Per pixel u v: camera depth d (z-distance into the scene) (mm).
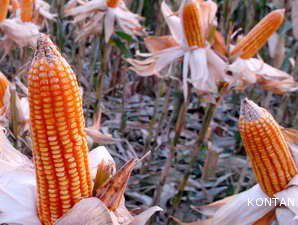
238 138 4168
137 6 4898
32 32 3082
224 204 2051
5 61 4332
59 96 1185
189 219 3527
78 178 1331
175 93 3568
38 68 1161
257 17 5008
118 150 4090
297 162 1879
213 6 2895
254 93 4348
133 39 3777
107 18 3406
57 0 4258
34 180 1533
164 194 3619
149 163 3902
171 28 3020
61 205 1353
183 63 2895
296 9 3764
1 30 3119
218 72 2854
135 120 4734
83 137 1306
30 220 1462
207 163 3613
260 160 1764
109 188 1408
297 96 4375
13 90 2150
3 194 1480
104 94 4727
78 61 4230
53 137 1235
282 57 3994
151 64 3016
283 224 1826
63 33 4031
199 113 4816
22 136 2225
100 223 1329
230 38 2928
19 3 3336
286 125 4414
